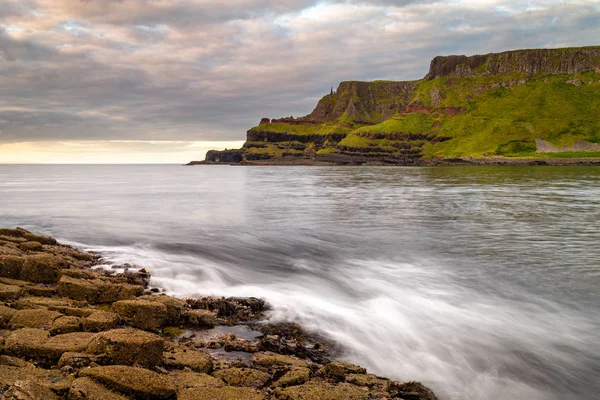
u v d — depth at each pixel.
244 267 20.55
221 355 10.58
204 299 14.48
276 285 17.50
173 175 170.88
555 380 10.54
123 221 35.75
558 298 16.36
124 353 8.47
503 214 39.38
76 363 8.19
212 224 34.09
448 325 13.50
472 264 21.45
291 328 12.86
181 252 23.58
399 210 42.97
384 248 25.23
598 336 12.97
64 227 32.38
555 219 36.19
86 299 13.83
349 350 11.56
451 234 29.69
